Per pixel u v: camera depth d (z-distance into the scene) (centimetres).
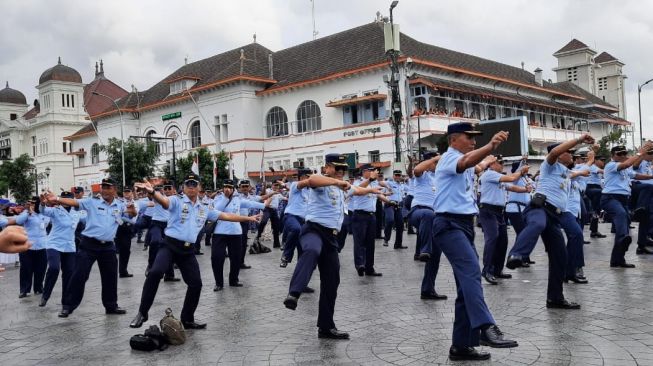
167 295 1034
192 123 4762
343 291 953
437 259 853
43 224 1165
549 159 743
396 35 2225
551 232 746
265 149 4394
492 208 963
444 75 3753
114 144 4322
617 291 834
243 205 1092
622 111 7981
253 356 615
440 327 695
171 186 1255
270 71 4438
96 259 885
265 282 1109
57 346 711
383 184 1541
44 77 7225
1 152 8062
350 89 3841
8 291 1233
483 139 2636
